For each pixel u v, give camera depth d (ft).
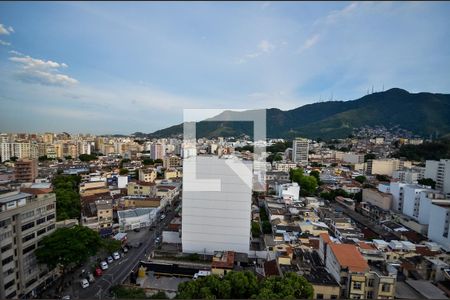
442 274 104.53
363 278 86.79
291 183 248.73
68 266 119.34
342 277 90.58
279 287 81.66
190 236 144.87
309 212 176.04
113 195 229.45
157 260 134.00
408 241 140.97
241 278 86.22
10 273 93.76
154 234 174.09
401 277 102.42
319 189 266.98
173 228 161.27
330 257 101.65
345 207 225.15
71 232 113.19
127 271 125.90
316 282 91.15
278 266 108.99
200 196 143.95
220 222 143.23
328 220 170.30
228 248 143.02
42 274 108.78
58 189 196.65
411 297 87.66
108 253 141.69
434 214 148.46
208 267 127.65
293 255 118.32
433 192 172.04
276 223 161.17
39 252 102.68
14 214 95.25
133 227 179.83
